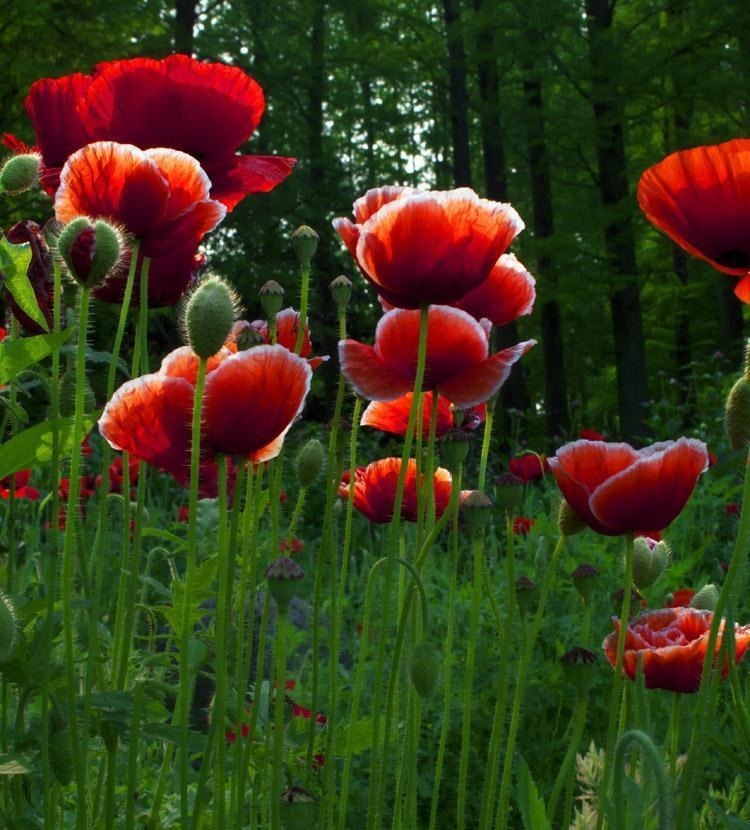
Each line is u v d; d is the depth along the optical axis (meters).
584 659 0.62
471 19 6.32
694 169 0.57
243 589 0.60
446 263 0.56
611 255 5.44
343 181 7.48
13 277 0.58
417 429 0.62
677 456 0.57
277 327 0.70
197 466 0.52
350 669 1.41
